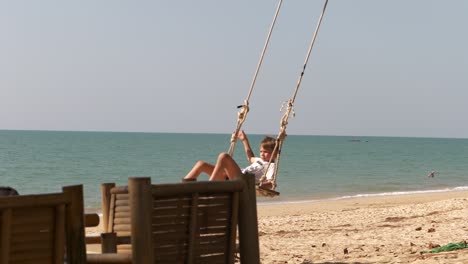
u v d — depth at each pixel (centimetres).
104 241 464
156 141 17112
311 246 1080
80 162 6794
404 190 3912
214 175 616
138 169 6259
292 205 2530
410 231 1243
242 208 426
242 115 827
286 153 10625
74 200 362
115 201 499
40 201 347
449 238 1074
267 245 1121
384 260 819
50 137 19788
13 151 8731
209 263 411
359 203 2567
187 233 401
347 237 1214
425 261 762
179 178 5584
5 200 337
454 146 17988
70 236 361
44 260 355
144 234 375
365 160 8450
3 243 338
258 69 827
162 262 391
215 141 17900
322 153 10788
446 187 4175
